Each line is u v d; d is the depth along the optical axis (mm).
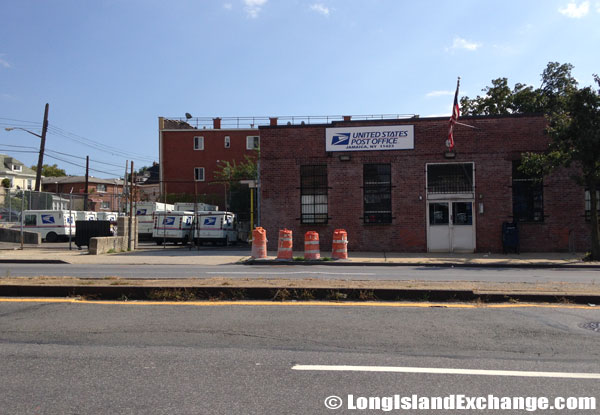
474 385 4418
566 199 19312
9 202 29078
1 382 4492
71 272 12781
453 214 19812
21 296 8297
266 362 5027
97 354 5285
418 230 19906
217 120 55438
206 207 36125
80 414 3818
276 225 20688
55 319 6711
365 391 4281
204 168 54344
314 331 6156
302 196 20656
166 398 4121
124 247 22281
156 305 7617
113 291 8164
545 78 29312
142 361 5062
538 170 17500
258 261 16297
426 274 12758
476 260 16781
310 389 4320
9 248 23203
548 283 9516
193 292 8148
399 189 20078
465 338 5859
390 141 20156
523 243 19531
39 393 4238
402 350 5418
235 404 4000
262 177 20828
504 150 19547
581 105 15891
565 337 5910
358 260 16672
